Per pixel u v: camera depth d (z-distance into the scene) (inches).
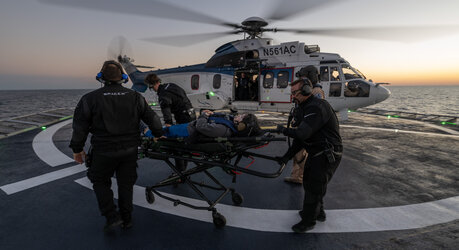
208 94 370.3
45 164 174.9
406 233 92.1
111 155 86.5
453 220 101.3
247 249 84.0
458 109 2706.7
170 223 101.0
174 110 140.3
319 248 84.2
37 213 108.9
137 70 535.2
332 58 322.0
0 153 201.5
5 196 125.7
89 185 139.3
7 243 87.5
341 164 180.9
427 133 295.1
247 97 396.2
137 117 90.7
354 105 325.7
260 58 349.1
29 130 296.8
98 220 103.5
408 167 174.4
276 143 255.4
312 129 83.4
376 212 109.7
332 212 110.0
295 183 143.6
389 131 307.6
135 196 125.9
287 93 340.2
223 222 96.2
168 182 114.0
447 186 140.5
